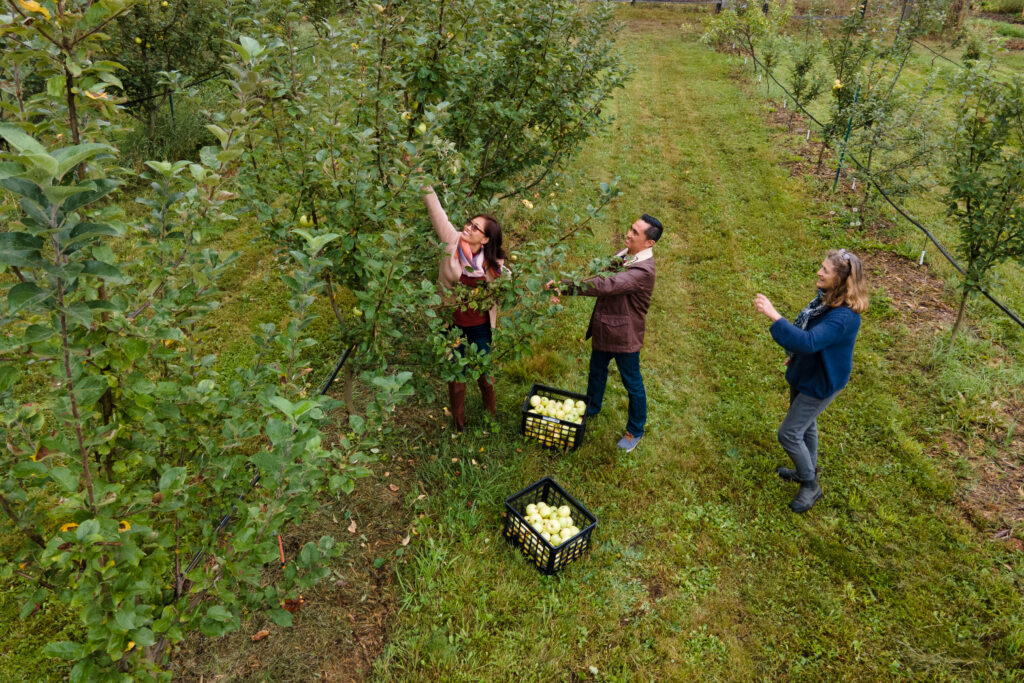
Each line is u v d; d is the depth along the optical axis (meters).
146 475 2.61
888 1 10.78
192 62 9.26
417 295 3.65
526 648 3.52
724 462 5.02
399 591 3.78
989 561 4.16
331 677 3.30
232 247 7.41
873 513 4.57
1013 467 4.96
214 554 2.34
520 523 3.97
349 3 5.95
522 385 5.62
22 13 1.81
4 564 2.28
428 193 4.04
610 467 4.83
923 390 5.79
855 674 3.51
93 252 1.88
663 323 6.80
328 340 5.86
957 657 3.59
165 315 2.17
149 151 9.00
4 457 2.15
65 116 1.99
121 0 1.83
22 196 1.49
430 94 4.55
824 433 5.33
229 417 2.62
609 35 7.45
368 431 2.78
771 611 3.87
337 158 3.66
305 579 2.51
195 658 3.30
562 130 6.35
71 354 1.83
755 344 6.49
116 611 1.85
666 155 11.22
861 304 3.87
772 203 9.51
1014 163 5.39
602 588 3.89
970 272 5.90
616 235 8.46
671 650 3.57
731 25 15.38
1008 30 18.36
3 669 3.23
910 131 8.26
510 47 5.53
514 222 8.01
